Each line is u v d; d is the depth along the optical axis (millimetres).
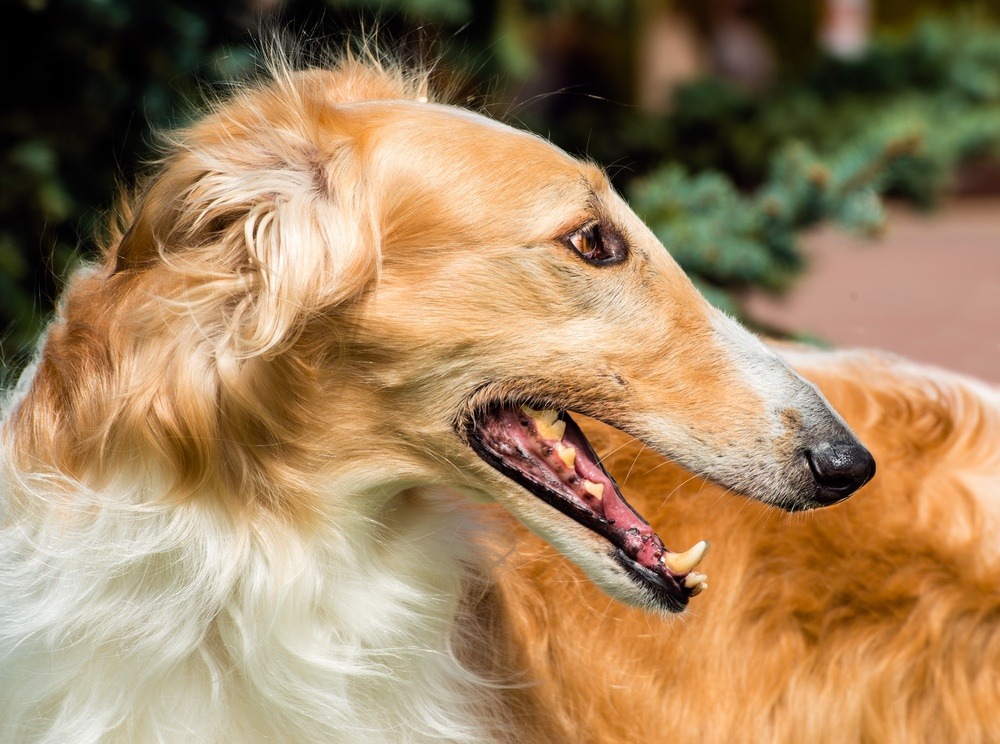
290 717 2680
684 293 2801
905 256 13797
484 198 2658
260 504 2609
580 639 3369
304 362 2592
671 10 13055
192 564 2590
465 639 3096
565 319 2697
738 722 3441
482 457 2727
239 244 2594
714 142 7332
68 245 5082
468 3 5656
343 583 2705
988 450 3672
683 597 2752
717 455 2717
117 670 2629
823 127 7520
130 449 2559
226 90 3600
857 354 4078
